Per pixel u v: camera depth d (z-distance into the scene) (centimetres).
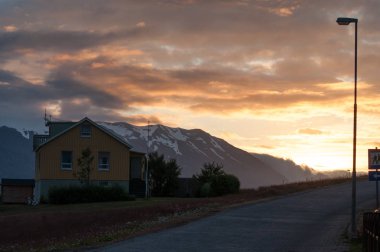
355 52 2408
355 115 2409
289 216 3039
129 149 6109
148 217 3425
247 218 2944
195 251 1841
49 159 5916
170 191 6206
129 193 6053
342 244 2027
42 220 3719
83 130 6009
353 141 2388
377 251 1420
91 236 2516
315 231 2412
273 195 4712
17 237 3181
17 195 6444
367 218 1642
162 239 2142
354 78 2411
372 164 2498
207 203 4056
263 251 1858
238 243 2039
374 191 4862
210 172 6181
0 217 3972
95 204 4956
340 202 3909
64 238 2772
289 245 1998
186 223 2725
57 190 5400
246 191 5972
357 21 2398
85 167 5694
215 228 2509
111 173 6022
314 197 4359
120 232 2458
